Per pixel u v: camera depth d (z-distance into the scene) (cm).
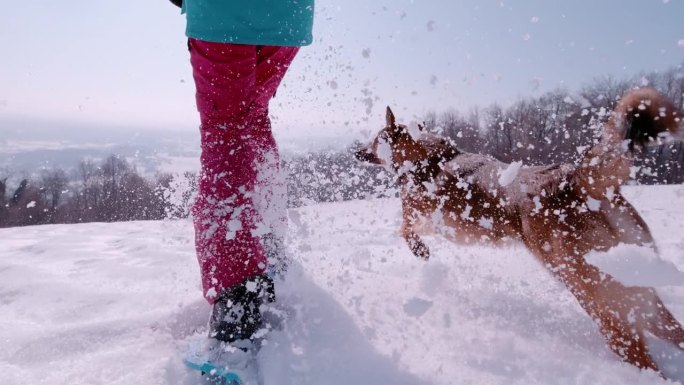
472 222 274
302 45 186
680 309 202
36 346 162
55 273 286
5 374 143
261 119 198
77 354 158
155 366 142
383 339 161
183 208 241
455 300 206
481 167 283
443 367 144
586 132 236
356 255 237
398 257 314
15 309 214
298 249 238
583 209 204
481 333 172
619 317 172
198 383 134
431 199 299
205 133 169
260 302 163
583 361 157
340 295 197
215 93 165
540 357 156
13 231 534
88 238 440
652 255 169
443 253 325
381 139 337
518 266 262
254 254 160
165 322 181
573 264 198
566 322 190
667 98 187
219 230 158
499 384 135
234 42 161
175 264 297
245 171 165
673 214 485
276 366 137
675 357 164
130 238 430
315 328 165
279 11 172
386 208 495
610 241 195
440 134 339
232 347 145
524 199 232
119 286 248
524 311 199
